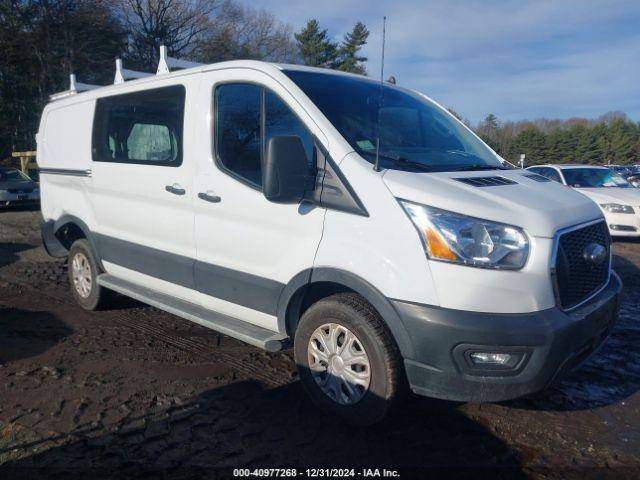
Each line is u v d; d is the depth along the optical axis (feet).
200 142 14.05
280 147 11.21
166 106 15.24
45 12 104.58
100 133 17.87
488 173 12.39
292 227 12.03
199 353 15.70
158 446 10.85
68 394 13.04
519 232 10.22
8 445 10.83
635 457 10.74
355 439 11.18
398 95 15.10
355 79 14.62
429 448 10.91
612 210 34.24
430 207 10.32
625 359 15.66
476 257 10.03
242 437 11.21
